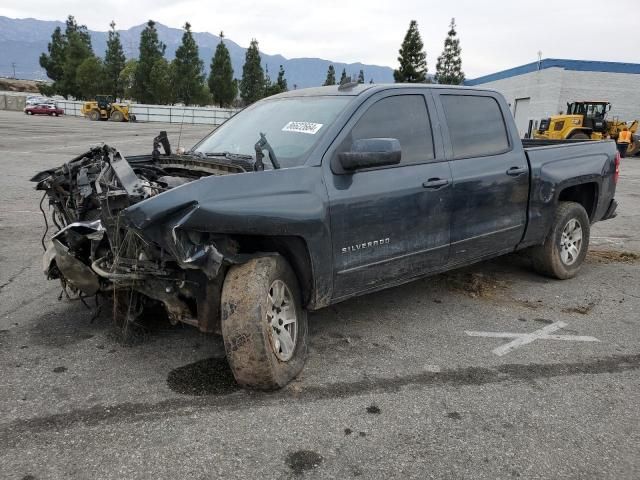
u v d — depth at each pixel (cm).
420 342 421
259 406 321
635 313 498
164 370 361
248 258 334
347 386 348
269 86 8238
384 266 402
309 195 350
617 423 315
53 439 283
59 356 379
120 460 268
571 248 590
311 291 363
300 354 364
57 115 5788
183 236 298
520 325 462
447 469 269
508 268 634
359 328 446
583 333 448
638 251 739
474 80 5544
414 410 322
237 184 319
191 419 304
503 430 305
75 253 374
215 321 342
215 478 257
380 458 276
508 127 518
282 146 390
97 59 7481
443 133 454
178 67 6925
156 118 5809
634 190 1405
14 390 331
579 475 267
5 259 613
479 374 371
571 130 2747
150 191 337
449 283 571
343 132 384
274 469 265
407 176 413
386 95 420
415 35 4362
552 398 342
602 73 3772
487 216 482
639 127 3756
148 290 345
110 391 333
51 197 423
